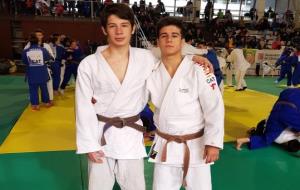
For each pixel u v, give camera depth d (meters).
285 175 3.27
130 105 1.91
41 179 3.03
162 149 1.94
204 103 1.82
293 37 15.57
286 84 10.55
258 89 9.41
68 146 3.97
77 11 14.09
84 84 1.86
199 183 1.96
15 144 4.01
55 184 2.94
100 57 1.84
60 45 7.45
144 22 13.31
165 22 1.80
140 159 2.00
